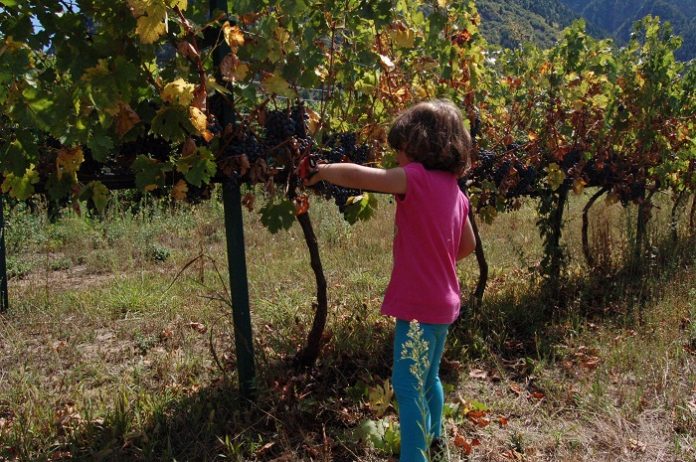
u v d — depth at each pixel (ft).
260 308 16.46
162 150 10.05
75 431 10.34
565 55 17.26
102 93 8.27
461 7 13.65
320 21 10.59
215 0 9.75
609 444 10.16
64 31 8.23
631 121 18.92
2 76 7.82
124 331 15.46
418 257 8.49
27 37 8.10
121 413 10.64
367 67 11.73
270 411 10.95
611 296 17.31
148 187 9.39
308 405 11.18
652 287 16.78
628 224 20.58
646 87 19.03
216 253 24.00
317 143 10.93
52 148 9.63
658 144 19.86
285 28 10.23
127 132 9.27
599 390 11.51
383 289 18.25
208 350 14.28
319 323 12.49
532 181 16.63
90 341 15.24
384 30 12.18
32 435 10.12
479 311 15.75
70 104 8.18
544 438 10.46
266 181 10.18
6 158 8.48
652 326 14.83
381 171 8.47
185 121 8.89
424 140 8.61
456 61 13.97
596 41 17.44
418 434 8.40
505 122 17.62
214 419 10.87
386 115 12.91
